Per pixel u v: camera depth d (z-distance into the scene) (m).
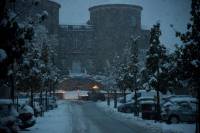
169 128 24.75
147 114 33.00
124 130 24.05
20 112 23.59
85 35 115.00
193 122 28.47
